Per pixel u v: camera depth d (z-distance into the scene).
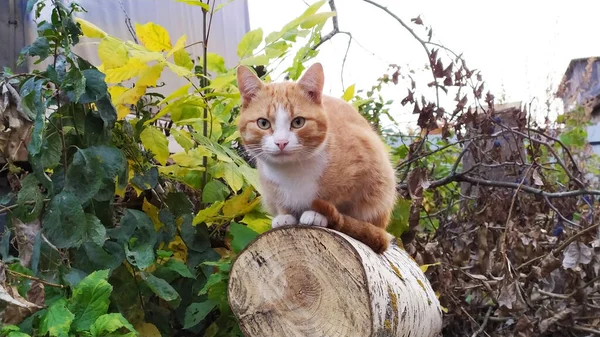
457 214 3.72
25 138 1.97
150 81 2.33
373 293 1.55
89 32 2.27
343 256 1.59
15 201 2.05
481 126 3.25
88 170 1.90
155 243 2.25
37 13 1.98
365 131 1.97
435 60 3.10
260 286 1.72
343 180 1.80
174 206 2.47
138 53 2.27
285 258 1.69
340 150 1.81
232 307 1.77
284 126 1.82
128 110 2.42
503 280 2.77
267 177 1.90
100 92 1.93
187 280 2.45
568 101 5.72
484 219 3.33
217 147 2.49
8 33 3.03
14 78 2.01
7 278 1.75
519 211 3.45
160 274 2.23
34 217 1.84
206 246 2.44
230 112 3.03
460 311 3.10
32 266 1.80
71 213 1.80
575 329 2.99
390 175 1.97
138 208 2.70
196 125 2.62
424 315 1.87
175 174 2.65
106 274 1.72
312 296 1.64
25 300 1.66
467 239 3.35
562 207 3.56
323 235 1.62
